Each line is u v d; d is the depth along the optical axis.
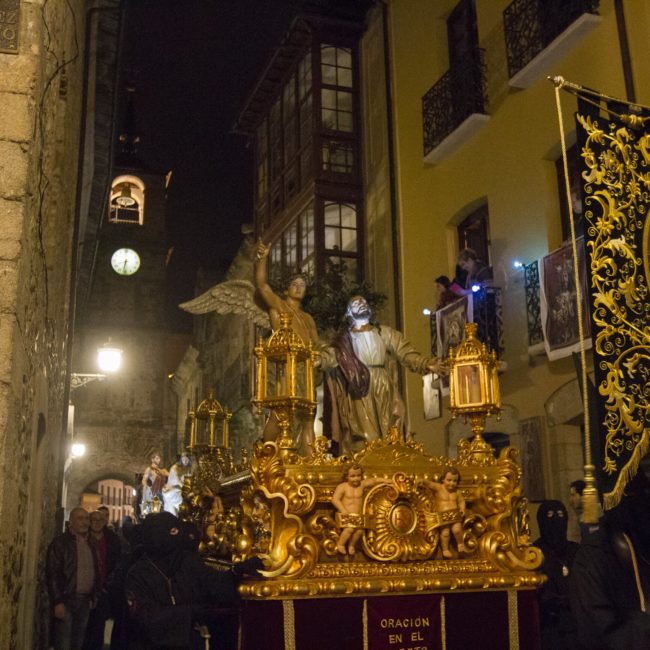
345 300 11.91
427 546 5.36
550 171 11.87
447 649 5.22
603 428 5.03
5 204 4.32
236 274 26.36
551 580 6.14
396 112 15.76
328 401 6.50
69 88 7.31
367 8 17.55
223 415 8.50
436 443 13.70
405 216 15.16
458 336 12.62
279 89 20.11
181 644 4.55
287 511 5.03
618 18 10.29
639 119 5.90
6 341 4.15
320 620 4.95
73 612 7.44
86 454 37.62
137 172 41.91
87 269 17.78
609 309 5.32
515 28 12.38
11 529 4.39
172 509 10.87
